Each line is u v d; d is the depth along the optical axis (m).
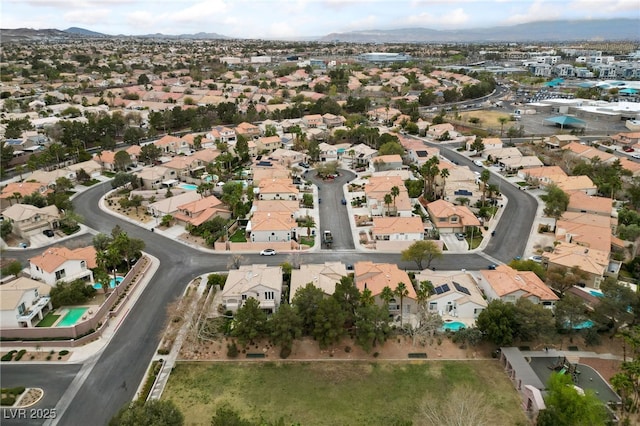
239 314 65.94
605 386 59.69
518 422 54.53
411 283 77.88
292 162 157.25
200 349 66.94
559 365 62.84
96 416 54.97
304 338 69.38
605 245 88.94
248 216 114.06
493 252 95.56
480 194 123.94
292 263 90.69
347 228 107.94
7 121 186.38
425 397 58.41
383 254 95.69
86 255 87.19
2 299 69.75
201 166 151.75
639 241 92.69
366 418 55.38
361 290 74.62
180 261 92.88
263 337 69.25
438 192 126.00
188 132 199.12
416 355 65.88
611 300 67.06
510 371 62.22
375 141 169.88
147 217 114.75
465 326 70.44
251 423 50.72
